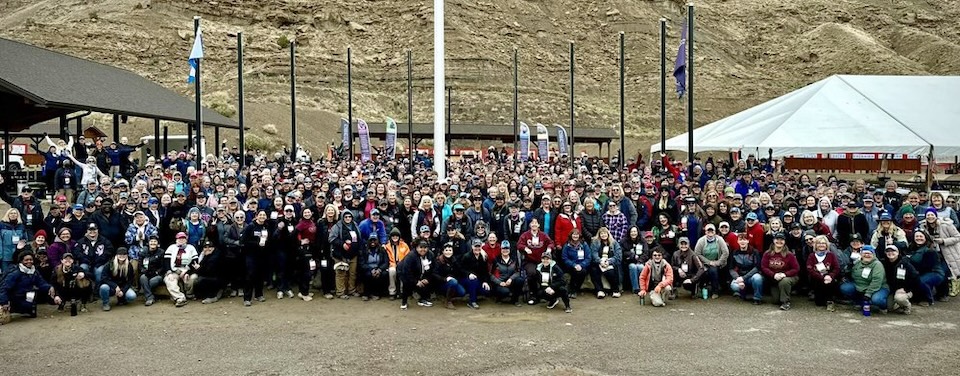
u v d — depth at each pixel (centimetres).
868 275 1205
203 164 2097
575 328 1115
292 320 1173
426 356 959
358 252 1354
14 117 2617
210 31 9469
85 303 1242
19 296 1175
